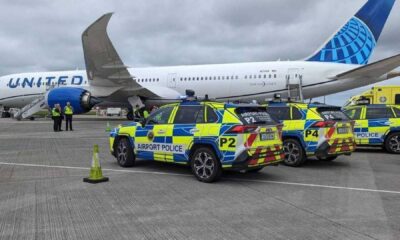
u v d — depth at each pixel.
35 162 10.77
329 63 24.81
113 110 72.88
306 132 10.23
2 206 6.21
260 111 8.48
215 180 8.28
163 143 9.14
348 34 24.64
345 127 10.30
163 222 5.43
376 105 13.94
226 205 6.37
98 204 6.37
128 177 8.75
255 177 8.89
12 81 31.58
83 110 26.69
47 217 5.64
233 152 7.77
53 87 30.09
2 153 12.66
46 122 31.86
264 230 5.09
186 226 5.26
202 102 8.70
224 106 8.23
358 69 22.61
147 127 9.57
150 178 8.65
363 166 10.58
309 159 11.95
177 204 6.42
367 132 13.80
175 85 27.77
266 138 8.16
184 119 8.84
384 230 5.07
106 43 23.27
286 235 4.89
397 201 6.62
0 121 33.56
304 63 25.16
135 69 29.55
